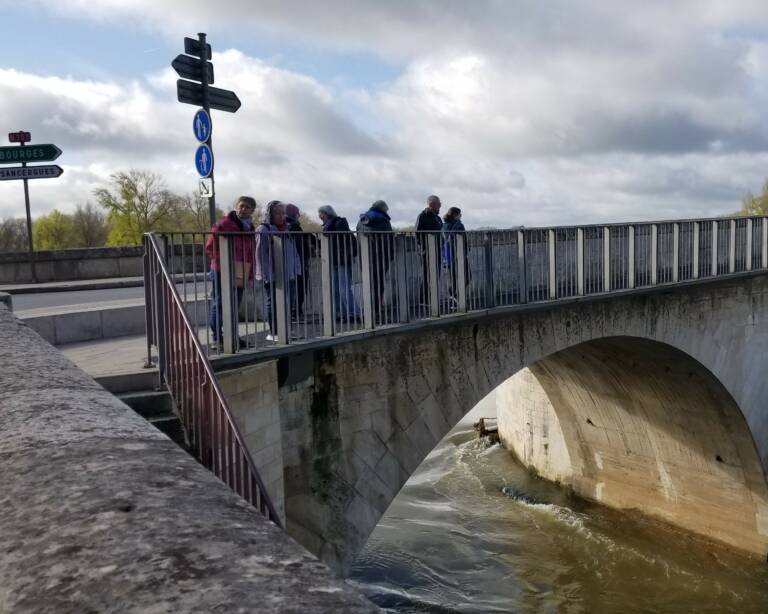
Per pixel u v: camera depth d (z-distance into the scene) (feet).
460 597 58.70
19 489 5.86
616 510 76.64
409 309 31.45
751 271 60.44
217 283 23.00
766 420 65.41
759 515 65.77
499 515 75.61
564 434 82.12
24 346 13.52
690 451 69.62
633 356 62.03
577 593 59.62
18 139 45.09
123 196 153.07
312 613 3.75
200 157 29.89
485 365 37.04
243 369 22.95
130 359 24.64
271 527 5.14
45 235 184.14
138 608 3.85
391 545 67.67
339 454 28.91
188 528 4.96
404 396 32.12
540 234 40.52
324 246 26.71
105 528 4.95
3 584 4.34
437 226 35.91
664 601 58.13
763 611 55.98
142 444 7.25
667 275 52.47
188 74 28.89
